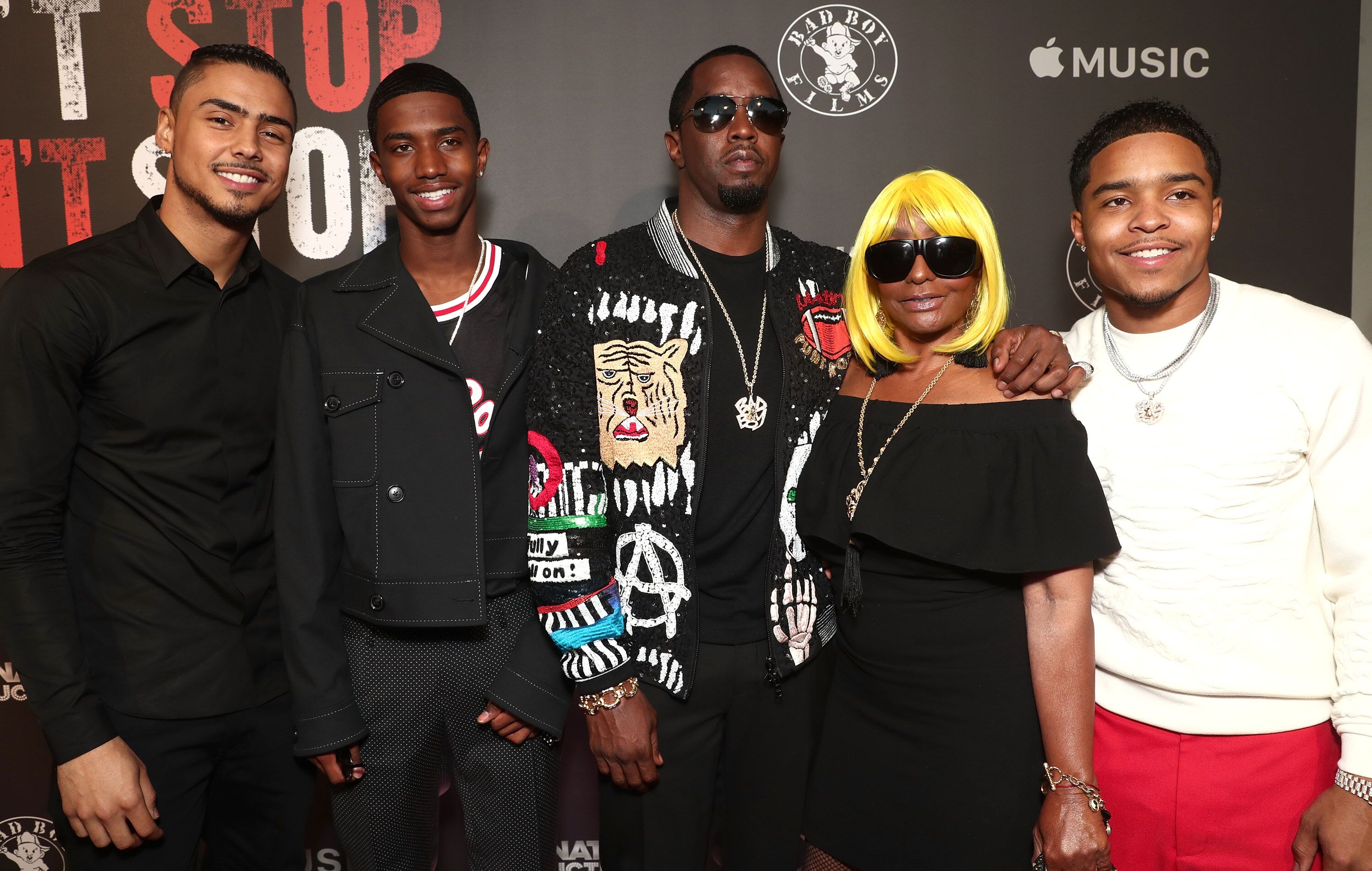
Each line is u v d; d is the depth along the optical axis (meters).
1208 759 1.40
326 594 1.56
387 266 1.67
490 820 1.68
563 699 1.64
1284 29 2.19
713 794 1.63
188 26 2.14
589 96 2.17
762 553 1.57
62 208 2.18
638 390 1.54
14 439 1.44
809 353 1.60
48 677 1.45
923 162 2.20
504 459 1.66
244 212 1.60
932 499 1.37
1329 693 1.38
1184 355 1.42
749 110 1.55
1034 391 1.39
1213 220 1.44
